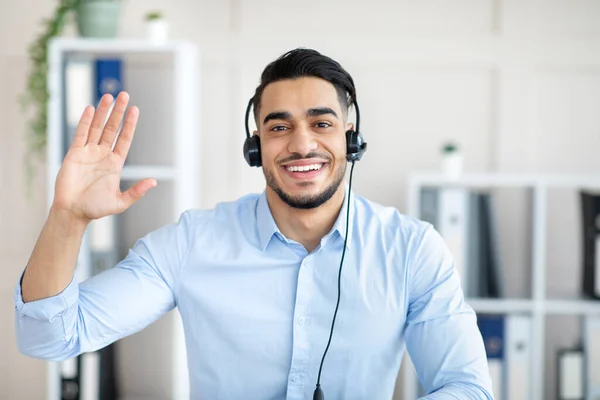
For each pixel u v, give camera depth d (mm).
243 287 1495
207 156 2982
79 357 2695
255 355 1481
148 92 2990
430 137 2959
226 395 1499
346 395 1478
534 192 2646
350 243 1506
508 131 2930
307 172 1403
